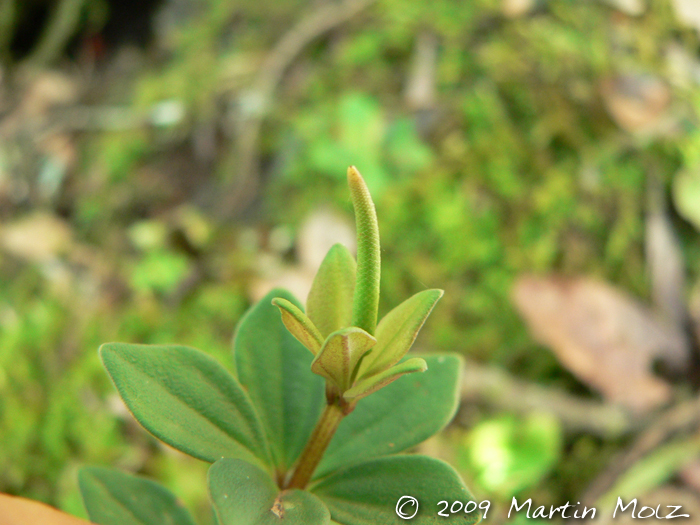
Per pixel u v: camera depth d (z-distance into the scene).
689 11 0.28
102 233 0.25
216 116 0.27
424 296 0.08
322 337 0.08
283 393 0.09
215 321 0.22
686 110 0.25
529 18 0.28
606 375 0.18
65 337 0.21
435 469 0.08
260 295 0.22
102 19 0.33
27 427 0.18
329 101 0.26
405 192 0.23
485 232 0.22
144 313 0.22
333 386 0.08
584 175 0.23
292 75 0.28
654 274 0.21
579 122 0.24
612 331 0.19
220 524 0.07
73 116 0.30
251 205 0.25
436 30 0.27
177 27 0.33
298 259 0.23
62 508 0.16
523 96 0.25
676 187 0.23
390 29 0.27
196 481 0.17
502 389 0.18
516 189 0.23
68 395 0.19
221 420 0.08
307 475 0.08
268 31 0.30
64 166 0.28
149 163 0.27
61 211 0.27
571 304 0.19
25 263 0.24
